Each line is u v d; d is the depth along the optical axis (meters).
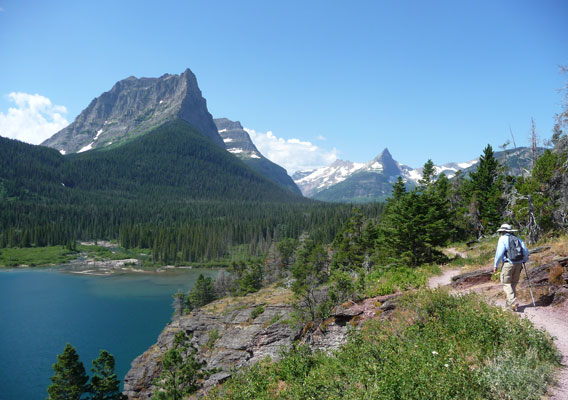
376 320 11.59
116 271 157.12
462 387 5.49
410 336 8.71
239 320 46.53
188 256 185.38
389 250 35.31
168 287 118.69
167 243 189.50
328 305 21.25
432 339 7.78
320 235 144.62
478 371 5.93
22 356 58.75
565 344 7.01
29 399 46.00
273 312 42.62
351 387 7.09
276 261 107.88
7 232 199.38
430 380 5.73
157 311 86.81
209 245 189.25
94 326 74.19
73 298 100.19
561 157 27.80
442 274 18.42
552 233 27.03
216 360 38.78
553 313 8.73
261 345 28.67
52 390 36.78
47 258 178.12
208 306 62.22
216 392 14.06
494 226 48.38
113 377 39.91
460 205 61.50
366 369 7.11
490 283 12.66
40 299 98.44
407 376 5.93
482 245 34.50
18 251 185.00
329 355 12.18
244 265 98.62
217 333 45.69
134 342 65.19
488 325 7.60
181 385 35.38
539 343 6.60
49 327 73.00
